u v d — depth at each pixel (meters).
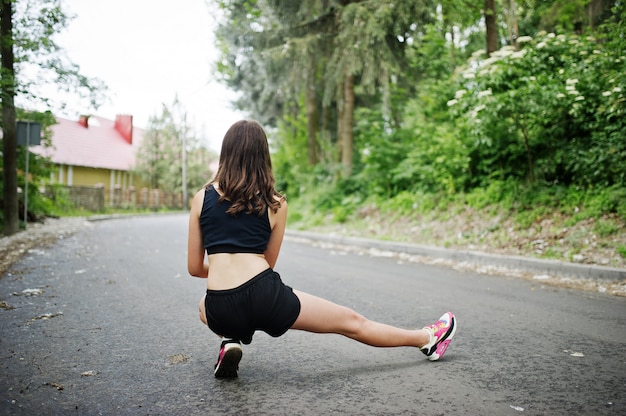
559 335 3.89
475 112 8.25
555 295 5.54
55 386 2.76
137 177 40.78
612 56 8.42
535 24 14.48
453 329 3.22
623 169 7.88
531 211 8.83
